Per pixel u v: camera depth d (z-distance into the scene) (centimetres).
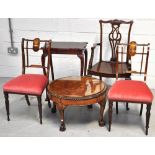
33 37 378
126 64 312
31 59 388
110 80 370
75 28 359
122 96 232
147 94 231
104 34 352
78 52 297
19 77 275
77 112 291
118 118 277
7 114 270
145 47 345
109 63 321
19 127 260
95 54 364
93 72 292
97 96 238
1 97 333
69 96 233
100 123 259
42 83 262
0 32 386
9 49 391
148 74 357
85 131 252
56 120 274
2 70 408
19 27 377
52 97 243
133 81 259
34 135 246
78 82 267
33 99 328
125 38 348
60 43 322
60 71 387
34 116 283
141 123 266
